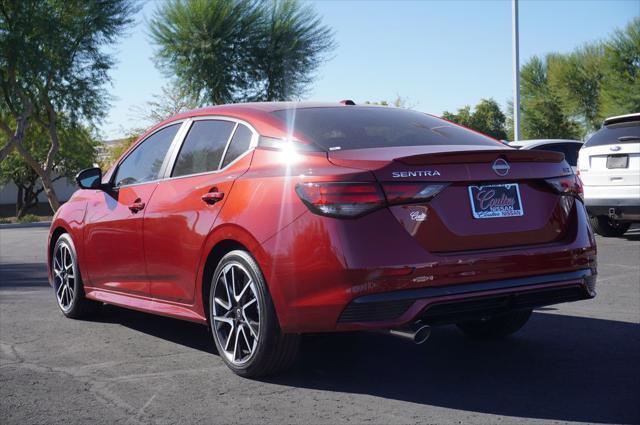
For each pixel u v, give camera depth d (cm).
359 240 344
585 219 410
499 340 481
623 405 346
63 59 2544
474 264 357
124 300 510
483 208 370
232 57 2927
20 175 3422
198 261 423
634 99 3869
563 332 498
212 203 417
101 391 385
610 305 591
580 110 4688
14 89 2520
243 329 397
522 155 383
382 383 388
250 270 383
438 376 399
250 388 384
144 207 480
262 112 435
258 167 402
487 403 352
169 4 2894
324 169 362
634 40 3928
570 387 375
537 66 4978
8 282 818
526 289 371
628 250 945
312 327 358
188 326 549
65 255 587
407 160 355
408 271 344
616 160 991
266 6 3005
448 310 354
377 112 457
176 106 3300
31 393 383
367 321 344
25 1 2423
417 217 353
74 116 2661
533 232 383
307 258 354
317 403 357
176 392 380
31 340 509
